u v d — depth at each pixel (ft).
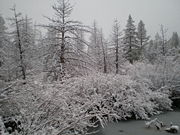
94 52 81.10
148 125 33.96
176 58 73.77
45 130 14.85
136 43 108.47
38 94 18.65
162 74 62.08
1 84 19.88
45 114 17.16
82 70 44.14
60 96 18.29
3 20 81.71
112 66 82.64
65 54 45.57
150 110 44.39
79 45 47.47
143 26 139.13
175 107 55.36
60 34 45.75
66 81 29.07
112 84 41.96
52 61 42.29
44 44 44.75
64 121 16.31
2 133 13.29
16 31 54.44
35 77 24.07
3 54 49.42
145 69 66.18
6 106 17.79
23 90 18.58
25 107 17.11
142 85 51.60
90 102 20.99
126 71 73.31
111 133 29.96
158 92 52.49
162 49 102.12
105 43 83.66
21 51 53.01
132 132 30.83
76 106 19.66
